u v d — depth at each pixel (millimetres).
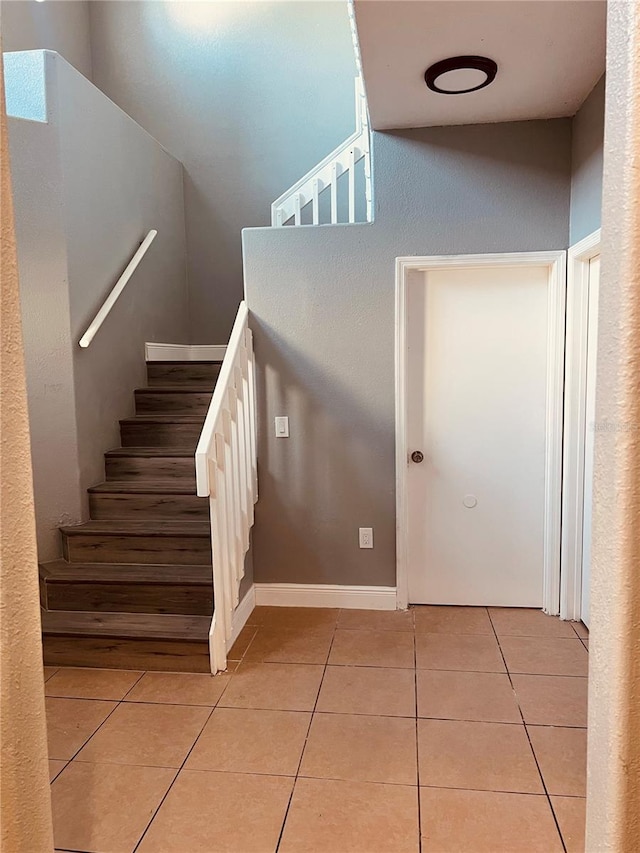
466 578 3271
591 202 2596
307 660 2703
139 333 3955
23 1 3895
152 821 1750
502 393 3148
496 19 1989
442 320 3141
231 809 1791
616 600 782
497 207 2967
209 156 4684
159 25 4656
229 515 2754
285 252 3162
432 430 3207
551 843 1638
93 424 3369
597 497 827
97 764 2006
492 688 2432
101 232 3512
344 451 3221
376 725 2193
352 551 3270
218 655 2598
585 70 2361
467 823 1714
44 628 2682
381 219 3062
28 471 771
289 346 3207
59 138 3104
